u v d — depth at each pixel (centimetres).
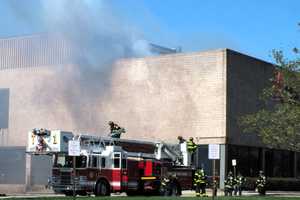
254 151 4828
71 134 2953
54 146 2898
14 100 4969
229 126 4512
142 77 4884
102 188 3005
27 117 5012
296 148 2578
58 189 2928
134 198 2531
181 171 3344
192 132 4628
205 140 4559
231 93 4559
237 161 4603
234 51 4622
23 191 4672
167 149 3394
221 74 4534
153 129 4812
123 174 3078
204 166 4525
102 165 3017
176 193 3281
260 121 2656
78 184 2889
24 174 5078
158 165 3262
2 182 5188
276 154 5091
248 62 4769
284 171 5191
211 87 4575
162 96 4797
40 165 4959
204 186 3122
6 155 5197
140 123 4869
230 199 2608
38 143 2936
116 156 3069
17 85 4869
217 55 4569
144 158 3219
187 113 4666
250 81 4772
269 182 4706
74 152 2067
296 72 2527
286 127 2527
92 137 3030
